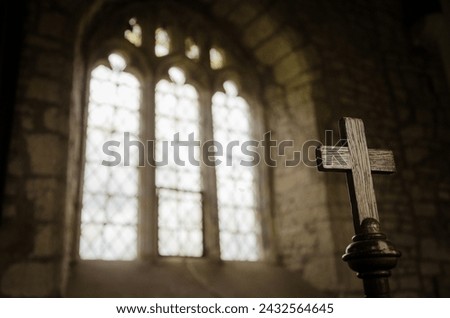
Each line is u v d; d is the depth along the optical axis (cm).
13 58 313
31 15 344
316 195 462
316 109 487
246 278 432
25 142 309
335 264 430
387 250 190
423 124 566
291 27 511
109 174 416
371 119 521
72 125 351
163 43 505
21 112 315
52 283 287
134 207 420
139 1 499
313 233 457
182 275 400
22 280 278
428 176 539
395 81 571
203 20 540
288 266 472
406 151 536
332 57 524
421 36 602
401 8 633
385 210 482
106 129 430
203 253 441
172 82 491
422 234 499
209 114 496
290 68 521
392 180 505
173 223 432
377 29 592
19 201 294
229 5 524
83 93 416
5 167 294
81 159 393
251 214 495
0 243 280
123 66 469
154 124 454
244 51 557
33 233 291
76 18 370
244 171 507
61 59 346
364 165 220
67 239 331
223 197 479
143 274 382
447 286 484
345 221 453
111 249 393
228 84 533
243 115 532
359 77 538
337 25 552
